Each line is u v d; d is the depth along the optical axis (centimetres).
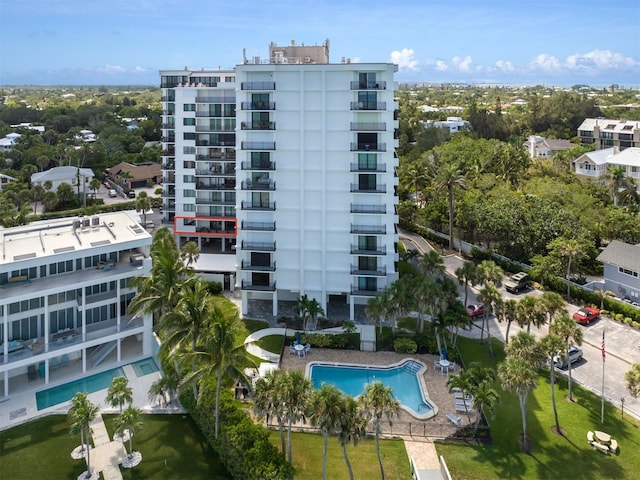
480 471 3422
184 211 8294
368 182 5631
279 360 4891
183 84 8500
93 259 4966
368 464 3488
